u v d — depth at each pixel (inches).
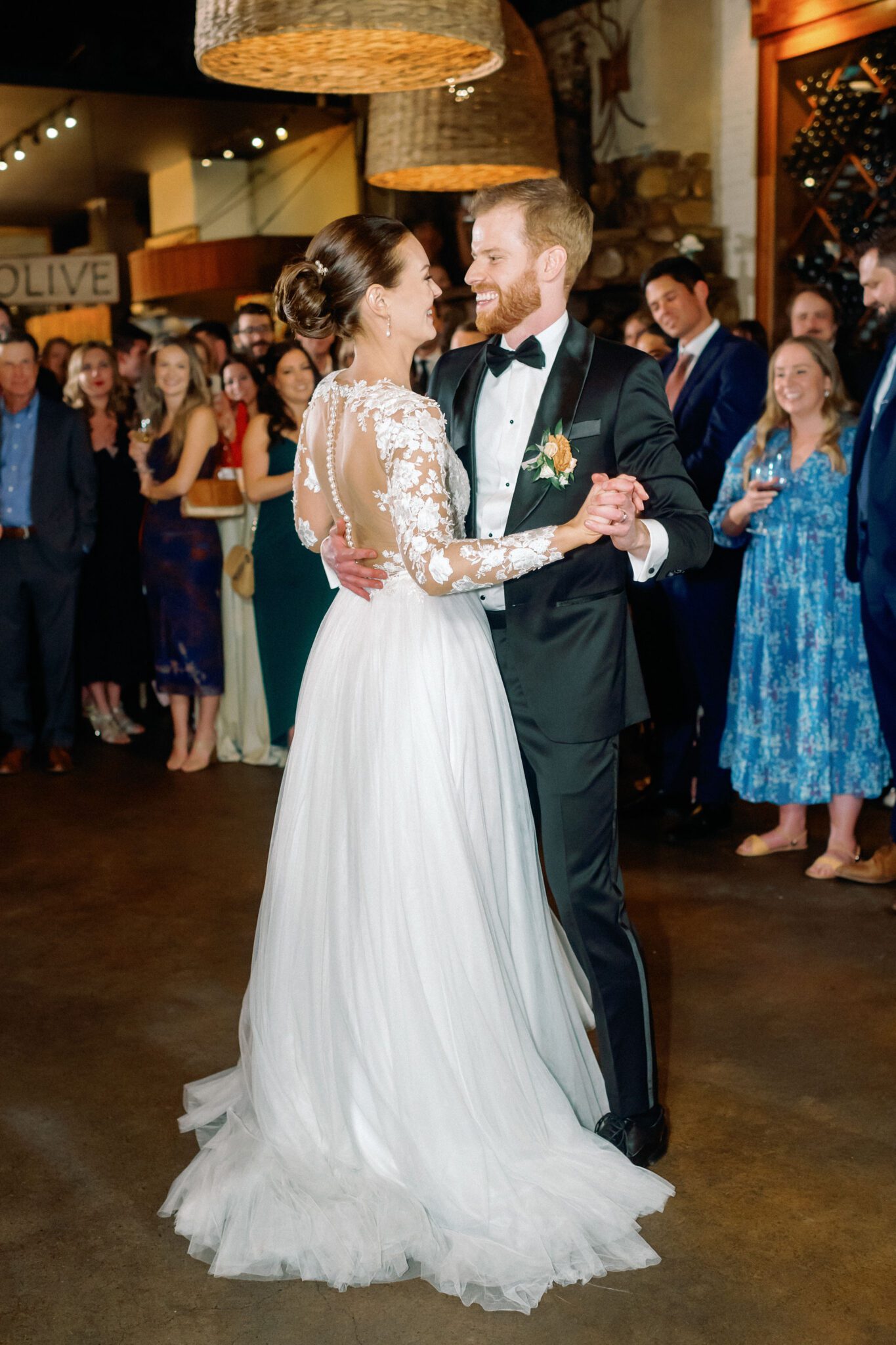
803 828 161.9
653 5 271.9
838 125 241.4
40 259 302.5
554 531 79.4
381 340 88.0
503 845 90.5
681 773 174.9
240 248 383.2
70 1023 120.1
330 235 86.7
